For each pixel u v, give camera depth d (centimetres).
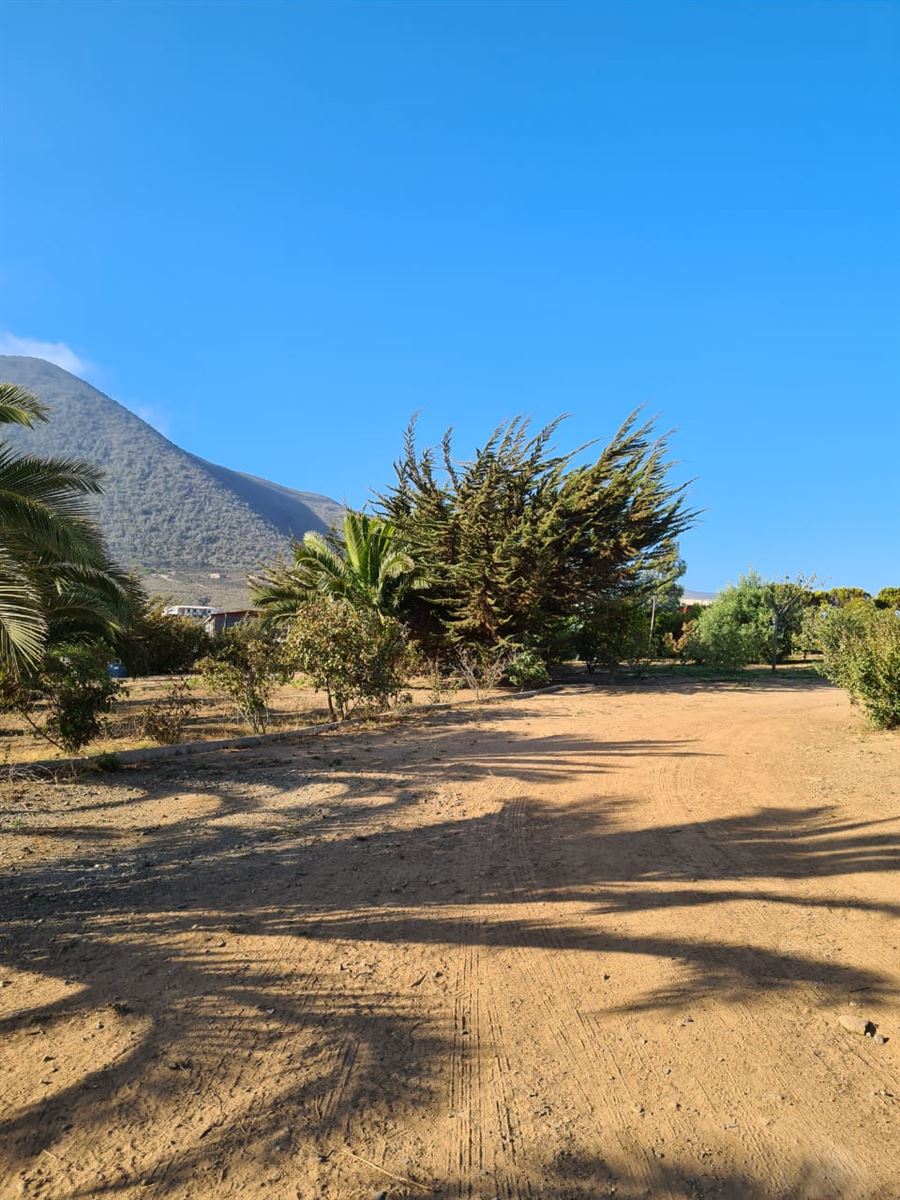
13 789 873
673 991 397
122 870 588
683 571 3959
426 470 2498
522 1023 364
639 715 1648
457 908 514
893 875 574
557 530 2409
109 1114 290
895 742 1191
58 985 396
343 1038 348
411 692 2159
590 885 559
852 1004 384
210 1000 382
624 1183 258
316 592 2614
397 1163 266
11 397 1151
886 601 3878
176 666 2998
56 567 1311
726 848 651
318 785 907
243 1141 276
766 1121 291
